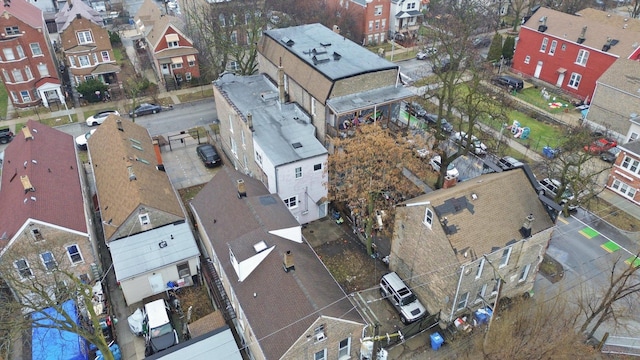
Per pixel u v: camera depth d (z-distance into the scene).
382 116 49.53
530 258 34.19
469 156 53.97
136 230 37.44
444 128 56.28
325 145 47.00
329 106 43.97
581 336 31.12
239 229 34.03
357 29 89.12
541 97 70.38
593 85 67.62
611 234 43.56
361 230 42.69
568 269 39.47
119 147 43.53
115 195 39.31
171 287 36.62
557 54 71.62
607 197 48.56
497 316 34.09
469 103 43.91
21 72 63.16
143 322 33.38
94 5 102.81
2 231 34.28
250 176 44.09
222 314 33.31
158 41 70.75
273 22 78.69
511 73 79.38
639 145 46.84
